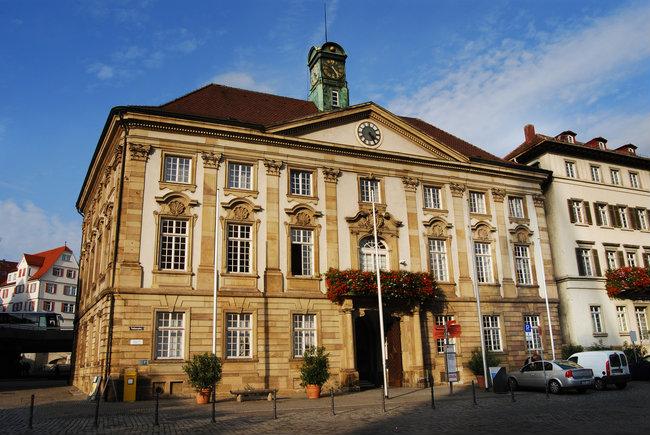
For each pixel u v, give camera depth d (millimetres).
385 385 24906
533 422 16000
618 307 40250
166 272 26609
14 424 16656
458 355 32562
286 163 30828
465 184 36094
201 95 33406
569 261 39156
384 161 33750
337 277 29391
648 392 24125
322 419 17609
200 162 28719
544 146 40938
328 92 36969
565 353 35469
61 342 55281
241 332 27625
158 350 25844
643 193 44875
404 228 33281
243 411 20031
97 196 36031
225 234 28219
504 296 35094
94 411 20219
